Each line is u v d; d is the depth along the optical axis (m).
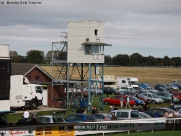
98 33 60.41
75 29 60.59
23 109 54.50
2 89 21.02
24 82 55.41
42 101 57.62
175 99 73.31
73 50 60.78
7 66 21.22
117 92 87.44
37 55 178.25
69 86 66.38
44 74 67.00
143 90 85.69
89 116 33.81
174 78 178.50
